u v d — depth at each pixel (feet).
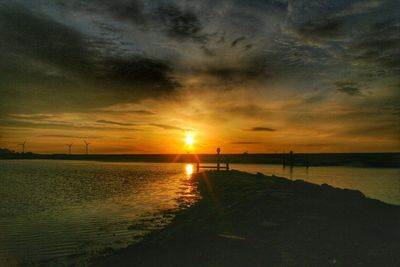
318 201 69.87
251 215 60.44
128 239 56.70
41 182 172.04
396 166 353.51
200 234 51.16
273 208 64.23
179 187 142.82
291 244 43.65
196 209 81.20
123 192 125.80
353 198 74.02
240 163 506.07
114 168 334.85
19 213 81.25
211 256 40.83
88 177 206.59
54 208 88.99
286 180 130.93
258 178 144.77
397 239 45.29
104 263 43.55
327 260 38.11
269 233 49.03
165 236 54.54
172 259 41.09
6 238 57.41
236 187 115.14
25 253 49.73
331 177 200.85
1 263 45.73
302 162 446.60
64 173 248.93
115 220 72.33
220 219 60.29
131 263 41.65
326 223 52.95
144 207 89.86
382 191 127.24
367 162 434.71
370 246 42.29
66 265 44.52
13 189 138.10
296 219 55.88
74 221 71.41
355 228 50.21
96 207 90.17
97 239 56.85
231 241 45.91
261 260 38.65
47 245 53.47
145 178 195.83
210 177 171.63
